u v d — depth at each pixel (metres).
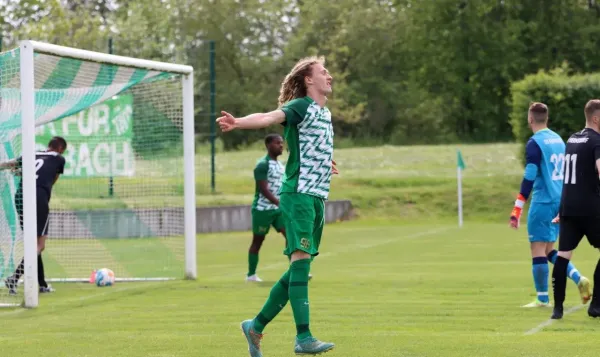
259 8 106.31
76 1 78.00
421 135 107.31
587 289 14.47
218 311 15.70
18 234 18.12
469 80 98.75
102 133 27.94
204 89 45.84
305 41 106.44
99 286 21.02
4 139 18.11
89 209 31.16
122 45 46.59
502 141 98.31
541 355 10.84
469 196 44.19
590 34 95.88
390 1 112.06
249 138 98.06
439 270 22.33
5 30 48.53
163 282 21.34
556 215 15.34
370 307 15.70
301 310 10.09
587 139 13.80
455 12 97.06
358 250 28.94
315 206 10.31
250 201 41.25
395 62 110.00
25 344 12.36
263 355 11.13
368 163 56.03
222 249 30.95
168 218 31.88
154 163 28.59
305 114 10.20
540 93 44.66
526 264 23.47
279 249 30.84
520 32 94.06
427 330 13.13
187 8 104.50
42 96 20.55
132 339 12.63
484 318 14.29
